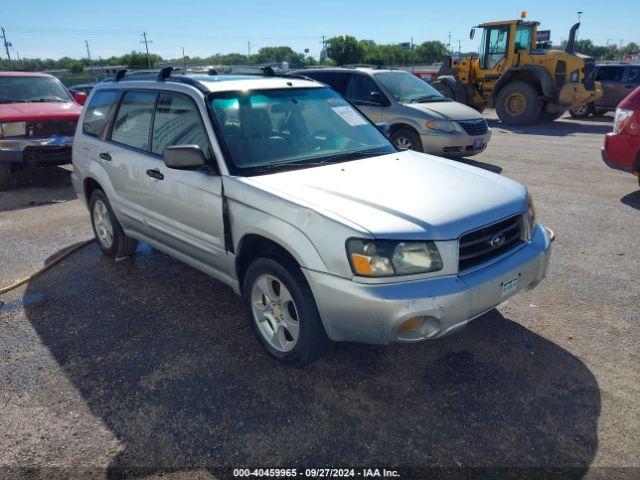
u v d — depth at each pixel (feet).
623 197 23.21
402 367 10.89
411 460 8.44
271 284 10.92
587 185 25.58
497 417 9.34
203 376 10.79
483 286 9.39
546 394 9.91
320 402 9.88
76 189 18.12
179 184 12.59
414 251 9.04
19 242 19.43
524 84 51.11
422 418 9.37
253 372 10.89
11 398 10.28
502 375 10.52
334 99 14.84
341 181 10.93
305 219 9.64
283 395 10.11
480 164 31.63
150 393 10.30
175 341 12.19
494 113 67.51
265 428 9.24
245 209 10.84
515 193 11.00
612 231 18.70
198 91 12.68
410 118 29.53
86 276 16.11
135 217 14.90
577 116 61.31
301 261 9.67
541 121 56.39
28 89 30.09
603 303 13.38
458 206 9.91
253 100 13.06
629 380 10.27
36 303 14.35
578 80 49.32
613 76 58.44
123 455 8.73
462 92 54.60
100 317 13.47
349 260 9.05
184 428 9.30
